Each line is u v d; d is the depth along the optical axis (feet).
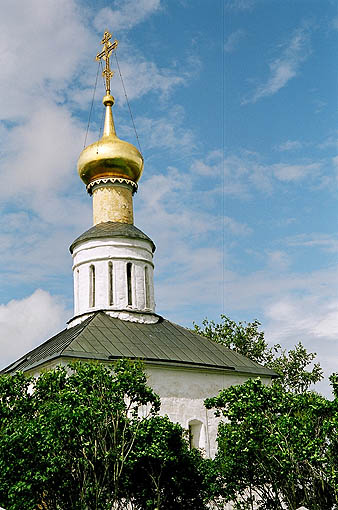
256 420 65.16
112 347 90.58
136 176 117.29
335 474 62.80
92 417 61.72
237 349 156.35
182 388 93.50
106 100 121.60
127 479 66.39
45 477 58.44
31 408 65.92
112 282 106.93
